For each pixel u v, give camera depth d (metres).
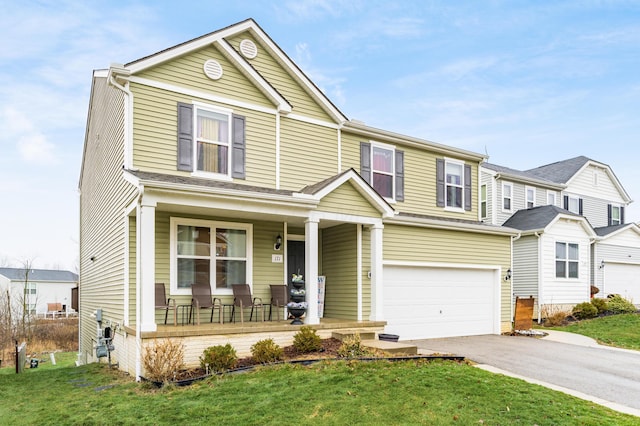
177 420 5.76
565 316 17.81
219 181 10.61
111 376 9.15
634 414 6.13
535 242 18.58
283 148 11.83
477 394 6.50
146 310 8.20
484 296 14.29
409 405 6.03
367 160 13.46
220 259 10.66
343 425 5.48
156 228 9.84
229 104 11.05
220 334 8.88
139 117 9.84
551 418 5.71
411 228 12.69
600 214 26.34
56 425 5.93
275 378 7.19
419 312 12.79
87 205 17.64
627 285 23.53
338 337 10.25
